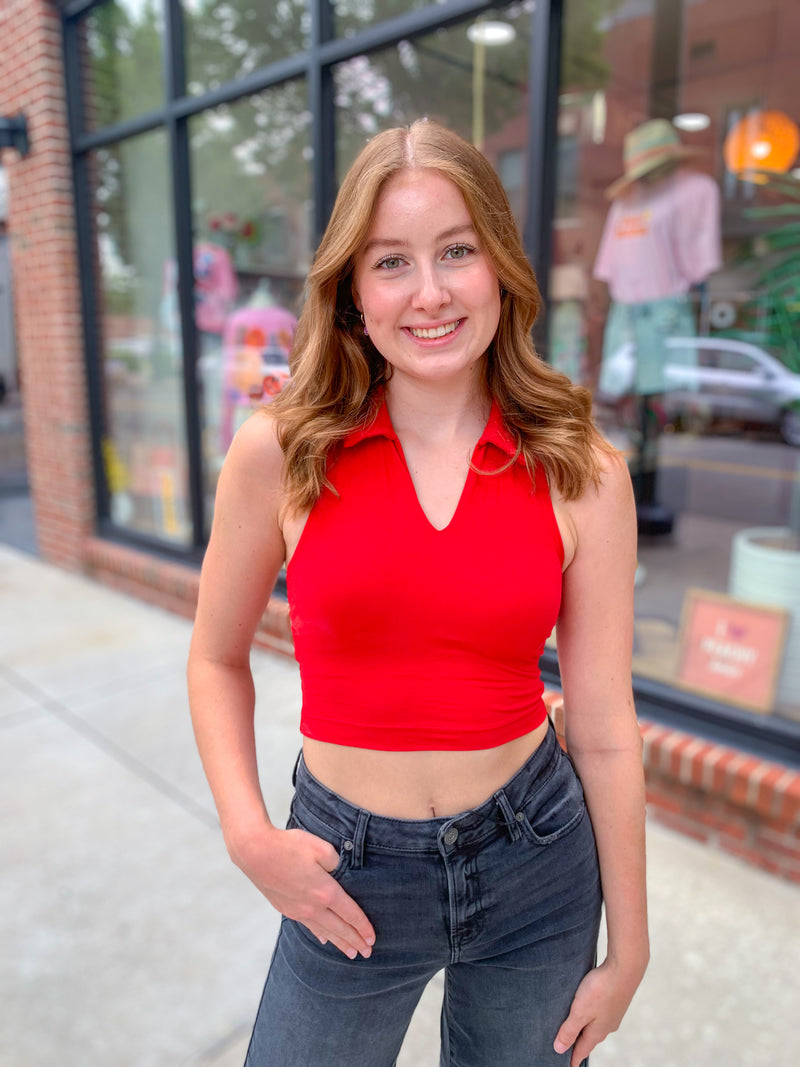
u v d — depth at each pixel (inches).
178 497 198.7
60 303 203.8
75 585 212.8
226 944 88.9
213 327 181.5
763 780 95.3
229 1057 74.4
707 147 134.6
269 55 158.2
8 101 205.9
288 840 38.8
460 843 39.2
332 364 39.4
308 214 159.2
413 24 129.6
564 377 41.8
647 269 143.3
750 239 133.3
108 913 93.7
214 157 174.2
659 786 106.7
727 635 114.3
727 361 140.1
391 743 39.2
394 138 37.8
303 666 40.9
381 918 39.7
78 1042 76.3
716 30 130.3
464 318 37.9
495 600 37.8
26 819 111.9
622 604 41.5
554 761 42.3
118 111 190.2
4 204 220.1
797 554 117.8
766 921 90.4
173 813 113.3
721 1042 75.1
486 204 37.3
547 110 120.0
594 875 42.8
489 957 41.9
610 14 130.6
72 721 139.7
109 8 183.6
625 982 42.6
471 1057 44.6
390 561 37.2
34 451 227.8
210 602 42.0
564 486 39.1
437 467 39.5
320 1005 41.5
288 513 39.2
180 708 143.9
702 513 146.1
